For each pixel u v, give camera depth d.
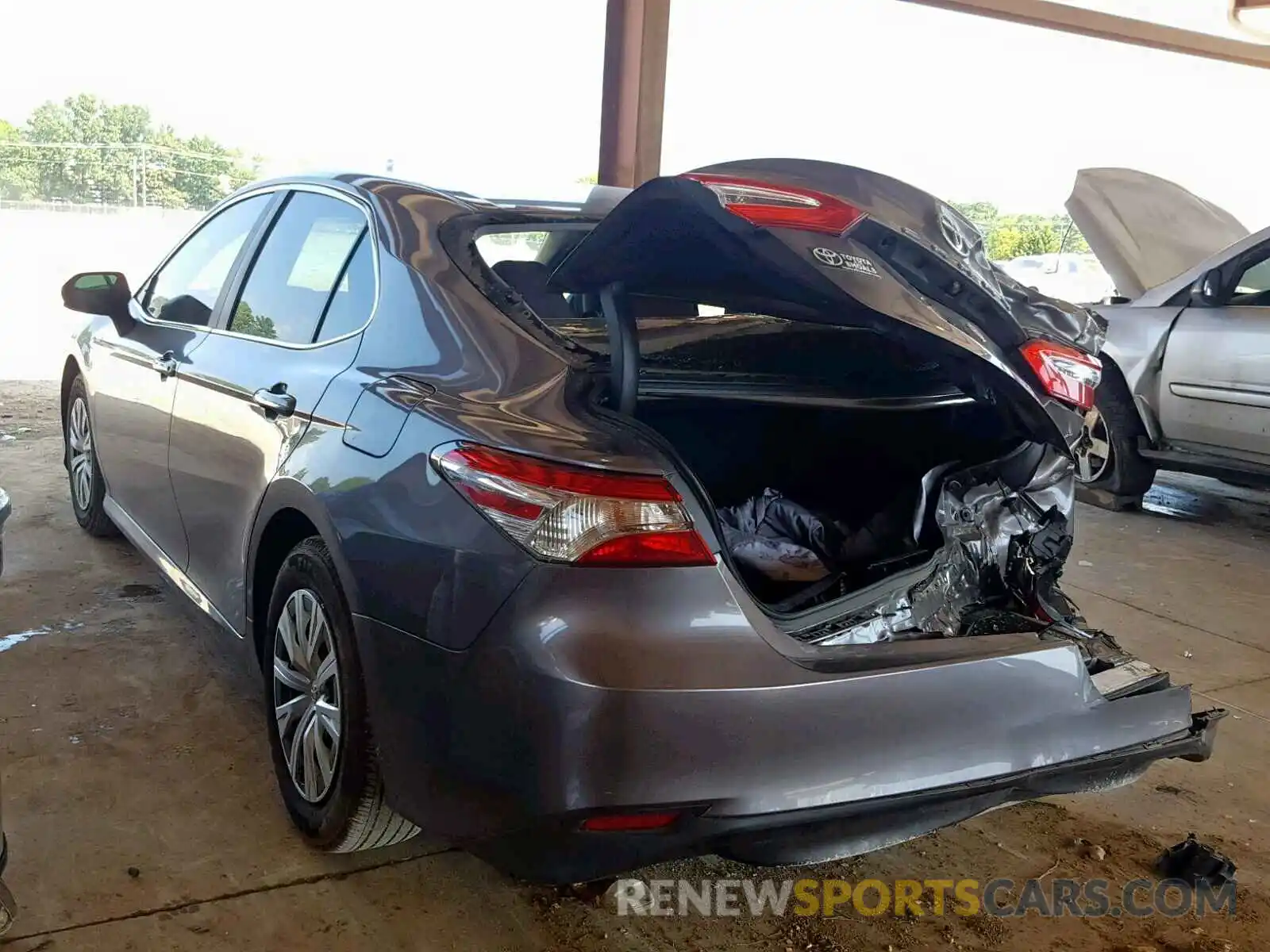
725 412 2.67
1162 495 6.75
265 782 2.59
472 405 1.90
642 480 1.73
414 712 1.87
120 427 3.53
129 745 2.72
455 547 1.78
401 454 1.94
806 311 1.99
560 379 1.94
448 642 1.78
